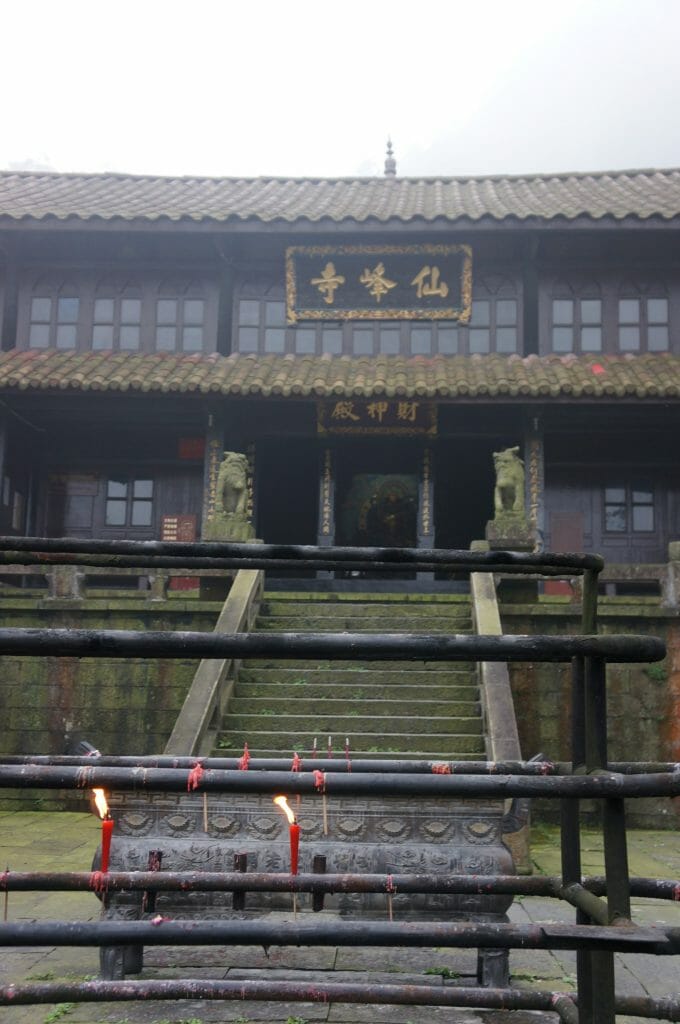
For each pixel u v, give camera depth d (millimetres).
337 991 3221
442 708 10492
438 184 21422
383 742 9891
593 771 2988
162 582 12648
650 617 11836
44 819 11141
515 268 18516
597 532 18469
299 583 16312
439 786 2896
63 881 3260
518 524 13172
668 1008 3057
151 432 19016
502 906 5566
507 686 10328
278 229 17000
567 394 15891
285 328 18562
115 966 5500
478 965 5402
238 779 2984
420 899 5582
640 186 19875
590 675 3055
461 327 18344
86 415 18234
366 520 20219
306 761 4719
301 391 16062
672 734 11555
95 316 18719
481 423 17922
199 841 5785
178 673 11945
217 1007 5316
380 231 17000
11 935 2824
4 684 12086
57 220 16906
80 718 11969
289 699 10586
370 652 2756
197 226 16984
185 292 18766
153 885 3264
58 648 2662
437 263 18203
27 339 18609
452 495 20969
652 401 15953
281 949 6055
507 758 9016
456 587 16172
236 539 13086
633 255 18188
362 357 18125
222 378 16438
